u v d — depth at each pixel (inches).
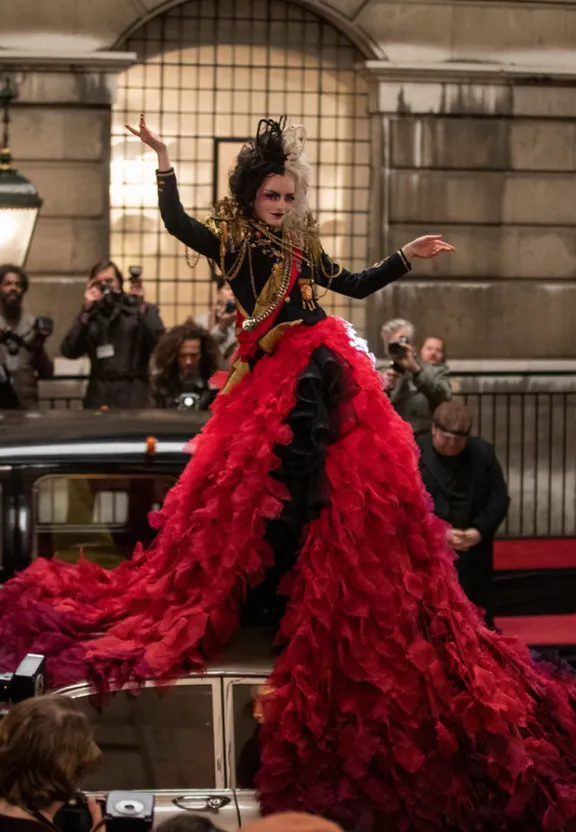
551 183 734.5
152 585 235.5
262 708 213.5
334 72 721.6
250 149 217.3
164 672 217.9
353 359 222.5
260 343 222.1
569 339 742.5
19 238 475.5
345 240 732.7
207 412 331.9
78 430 305.6
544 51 724.7
